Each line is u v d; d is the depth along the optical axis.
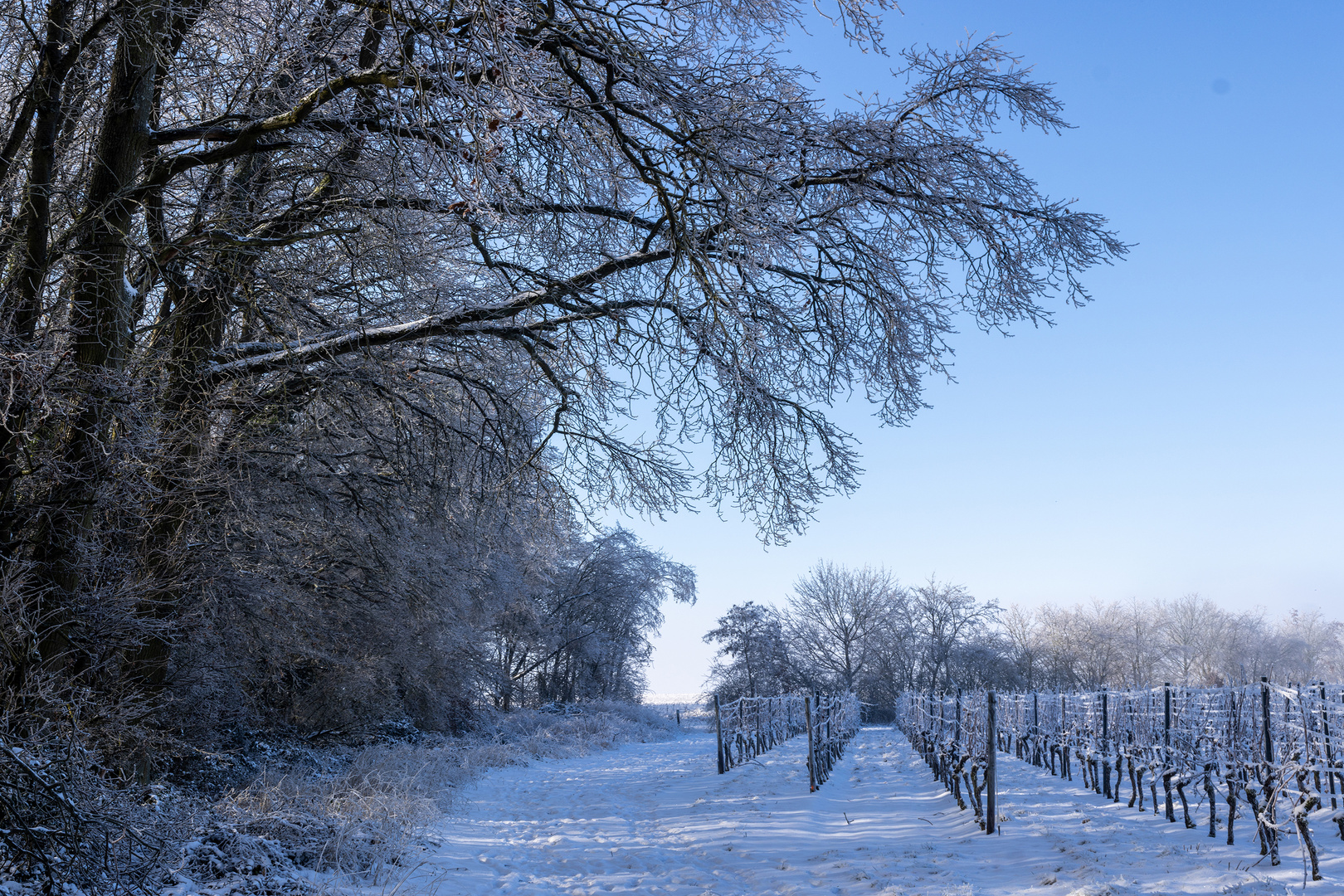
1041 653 56.28
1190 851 7.00
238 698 12.51
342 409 11.42
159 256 8.90
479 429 12.86
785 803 11.69
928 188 9.54
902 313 10.23
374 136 8.61
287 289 10.05
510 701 40.38
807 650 54.75
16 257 7.84
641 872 8.05
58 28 7.93
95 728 6.91
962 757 10.19
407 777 12.18
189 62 8.89
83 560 7.39
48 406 6.45
